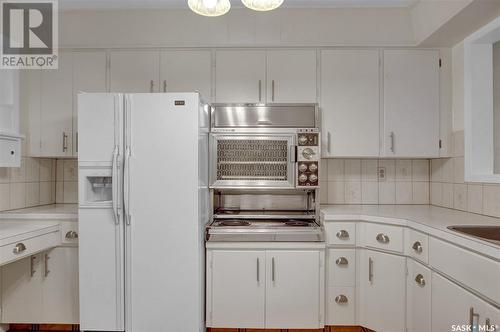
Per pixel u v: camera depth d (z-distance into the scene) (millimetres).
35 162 2645
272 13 2479
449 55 2475
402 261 2012
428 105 2461
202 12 1413
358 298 2205
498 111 2182
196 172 1981
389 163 2814
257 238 2143
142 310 2004
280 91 2471
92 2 2387
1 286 2248
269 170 2357
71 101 2512
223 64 2484
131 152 1986
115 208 1964
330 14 2469
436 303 1689
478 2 1787
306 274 2145
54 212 2281
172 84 2492
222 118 2398
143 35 2502
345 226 2213
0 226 2090
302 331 2232
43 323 2242
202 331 2105
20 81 2496
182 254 1991
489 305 1305
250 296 2141
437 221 1866
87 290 2016
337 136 2471
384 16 2461
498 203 1988
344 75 2471
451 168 2473
